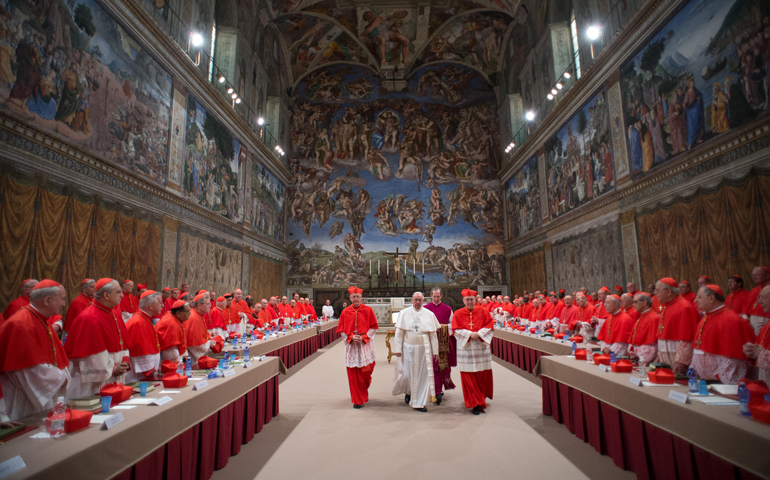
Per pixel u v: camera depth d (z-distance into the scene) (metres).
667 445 3.48
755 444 2.60
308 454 4.75
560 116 16.16
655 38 10.47
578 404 5.19
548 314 11.37
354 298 7.12
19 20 7.22
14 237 7.00
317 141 25.95
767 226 7.37
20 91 7.19
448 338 7.37
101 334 4.03
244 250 18.00
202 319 6.03
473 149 25.64
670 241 9.94
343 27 23.45
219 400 4.37
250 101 19.23
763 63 7.45
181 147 12.68
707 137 8.77
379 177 25.73
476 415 6.27
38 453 2.40
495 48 24.28
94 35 9.04
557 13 17.47
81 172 8.54
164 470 3.30
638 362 5.52
